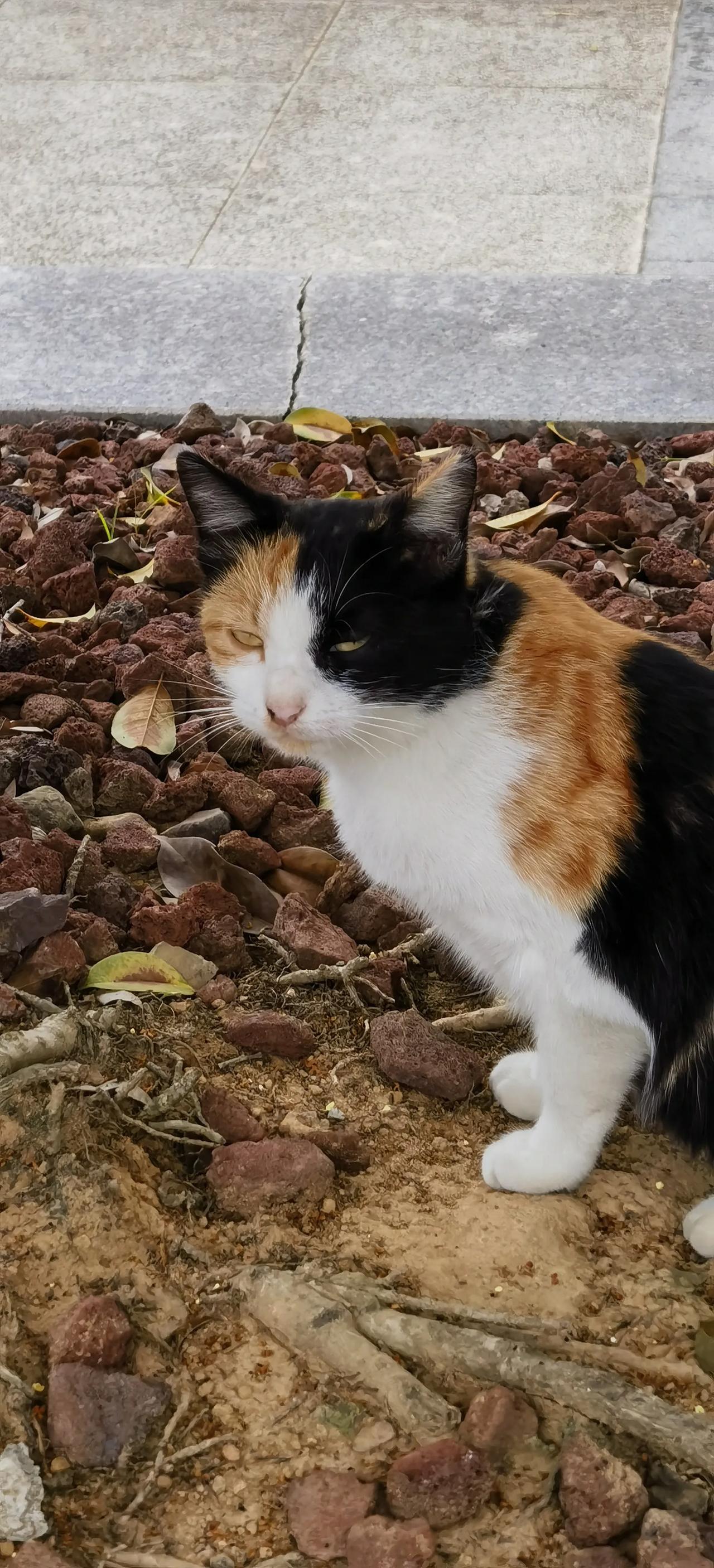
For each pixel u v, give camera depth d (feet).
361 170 7.36
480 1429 3.01
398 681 3.22
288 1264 3.21
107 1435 3.01
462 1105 3.50
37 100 8.19
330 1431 3.03
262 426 5.30
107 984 3.52
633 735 3.20
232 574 3.38
